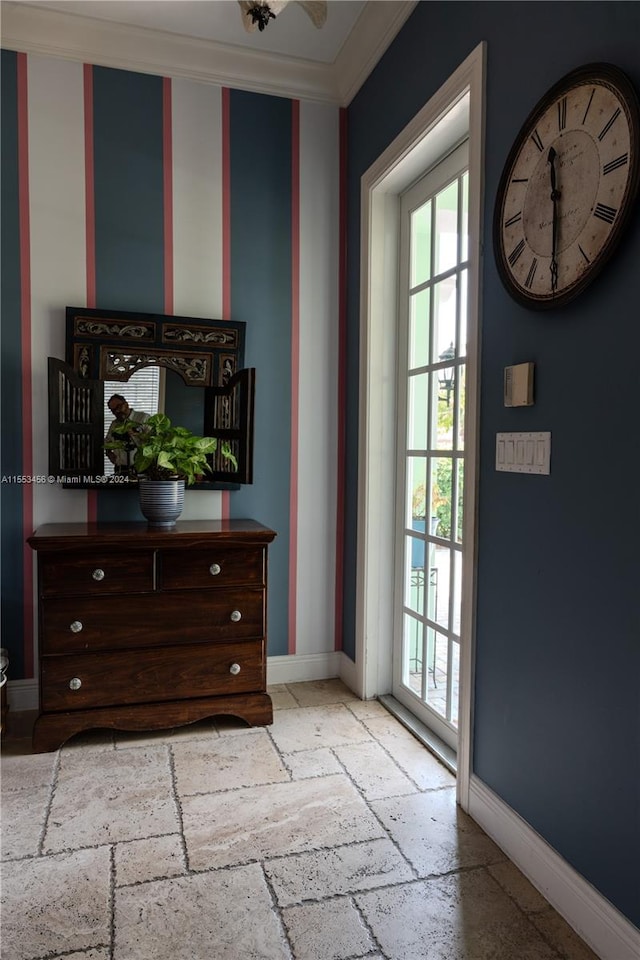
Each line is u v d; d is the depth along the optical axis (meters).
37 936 1.46
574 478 1.50
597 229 1.38
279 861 1.74
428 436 2.56
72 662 2.34
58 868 1.69
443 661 2.44
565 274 1.48
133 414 2.62
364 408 2.84
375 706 2.80
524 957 1.42
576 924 1.48
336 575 3.14
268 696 2.56
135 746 2.39
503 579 1.80
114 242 2.74
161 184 2.79
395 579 2.87
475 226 1.90
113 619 2.38
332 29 2.63
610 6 1.36
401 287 2.79
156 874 1.68
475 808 1.93
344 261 3.07
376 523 2.85
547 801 1.61
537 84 1.62
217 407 2.87
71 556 2.32
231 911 1.55
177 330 2.80
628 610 1.33
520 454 1.70
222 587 2.49
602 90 1.36
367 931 1.49
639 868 1.31
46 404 2.68
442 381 2.45
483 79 1.84
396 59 2.47
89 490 2.75
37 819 1.91
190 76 2.80
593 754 1.44
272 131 2.93
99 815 1.94
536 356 1.64
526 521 1.69
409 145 2.33
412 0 2.28
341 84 2.95
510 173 1.69
